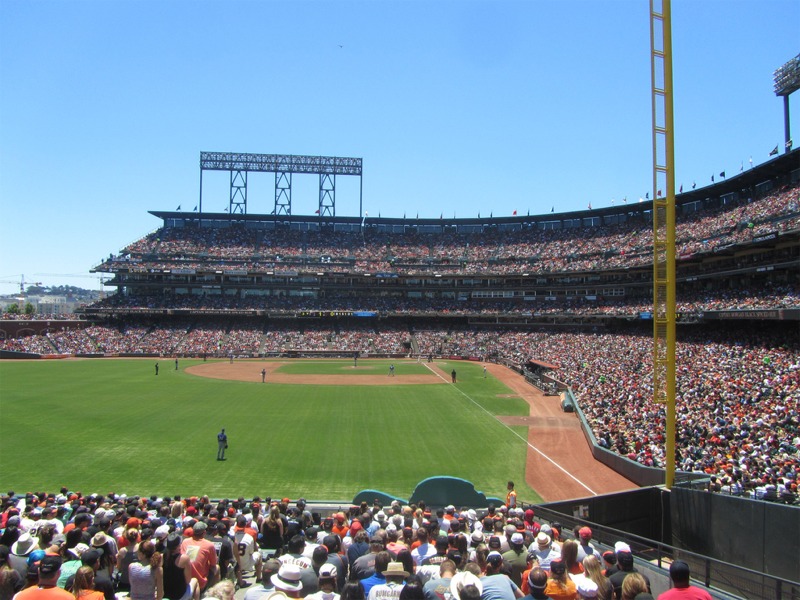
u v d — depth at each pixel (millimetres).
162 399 50250
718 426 30562
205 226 120062
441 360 92562
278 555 12805
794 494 19156
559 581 8469
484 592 8453
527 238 112438
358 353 97500
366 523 14625
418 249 116938
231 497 25203
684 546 17984
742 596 12695
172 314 104438
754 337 53562
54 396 50812
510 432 39094
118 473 28281
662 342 64062
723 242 60000
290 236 119375
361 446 34500
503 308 104375
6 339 96438
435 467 30391
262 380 63781
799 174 63062
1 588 8344
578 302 97438
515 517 15445
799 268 54219
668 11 19859
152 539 10039
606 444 32844
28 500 17844
